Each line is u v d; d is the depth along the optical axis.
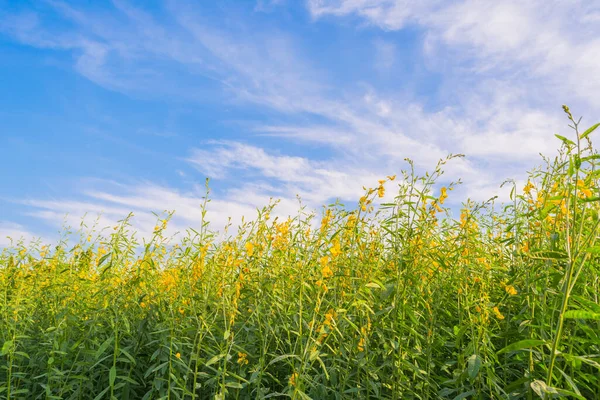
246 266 3.55
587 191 2.55
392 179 3.53
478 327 3.05
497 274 3.63
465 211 3.77
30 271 4.79
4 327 4.17
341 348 3.37
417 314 3.44
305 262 3.74
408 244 3.43
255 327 3.71
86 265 4.75
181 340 3.61
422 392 3.24
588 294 2.89
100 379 3.84
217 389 3.54
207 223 3.69
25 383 4.09
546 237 3.30
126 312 4.12
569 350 2.77
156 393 3.63
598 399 2.76
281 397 3.56
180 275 3.84
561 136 2.49
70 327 3.98
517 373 3.33
